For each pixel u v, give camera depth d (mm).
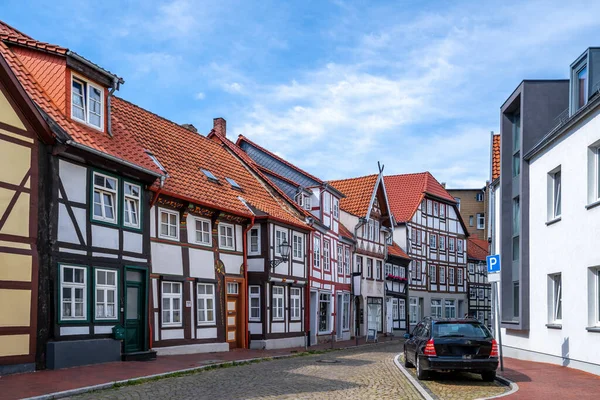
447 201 58094
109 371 14906
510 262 23438
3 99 14219
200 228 22953
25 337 14234
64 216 15703
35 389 11758
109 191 17484
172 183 21547
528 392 12438
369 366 18547
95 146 16562
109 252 17250
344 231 39250
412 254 52094
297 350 26047
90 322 16312
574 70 18062
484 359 14109
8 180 14164
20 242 14328
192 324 21859
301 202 32344
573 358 17250
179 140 26656
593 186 16516
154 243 20047
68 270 15773
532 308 20688
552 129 20094
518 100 22469
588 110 16266
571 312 17453
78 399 11188
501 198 23703
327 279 34281
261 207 27469
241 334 25734
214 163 28094
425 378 14703
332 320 34812
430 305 54469
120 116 23328
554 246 18844
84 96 17562
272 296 26953
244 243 26031
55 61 16797
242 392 12305
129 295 18344
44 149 15281
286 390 12711
